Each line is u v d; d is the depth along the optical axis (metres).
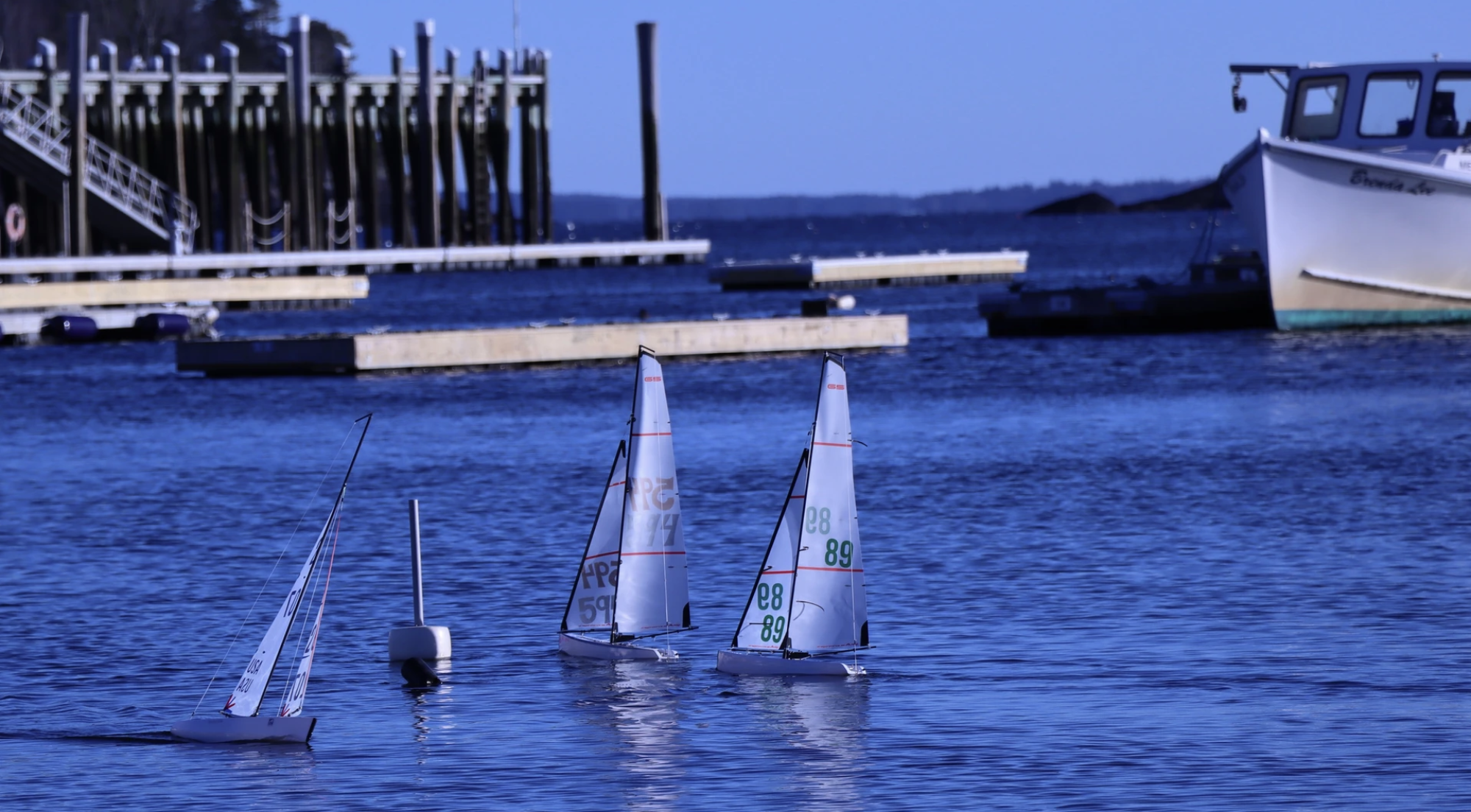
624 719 65.50
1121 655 73.12
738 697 68.19
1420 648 73.19
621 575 74.94
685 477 132.12
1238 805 54.22
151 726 66.06
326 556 100.88
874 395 191.50
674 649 76.50
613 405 181.62
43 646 79.31
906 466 135.00
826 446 71.44
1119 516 108.81
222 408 185.38
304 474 137.12
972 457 139.12
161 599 89.56
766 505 116.81
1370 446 139.25
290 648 78.44
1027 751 60.09
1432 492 115.00
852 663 72.75
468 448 151.00
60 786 58.62
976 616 81.19
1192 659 72.25
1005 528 105.12
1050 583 88.25
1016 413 172.38
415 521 77.00
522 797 56.50
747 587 89.94
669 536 75.44
